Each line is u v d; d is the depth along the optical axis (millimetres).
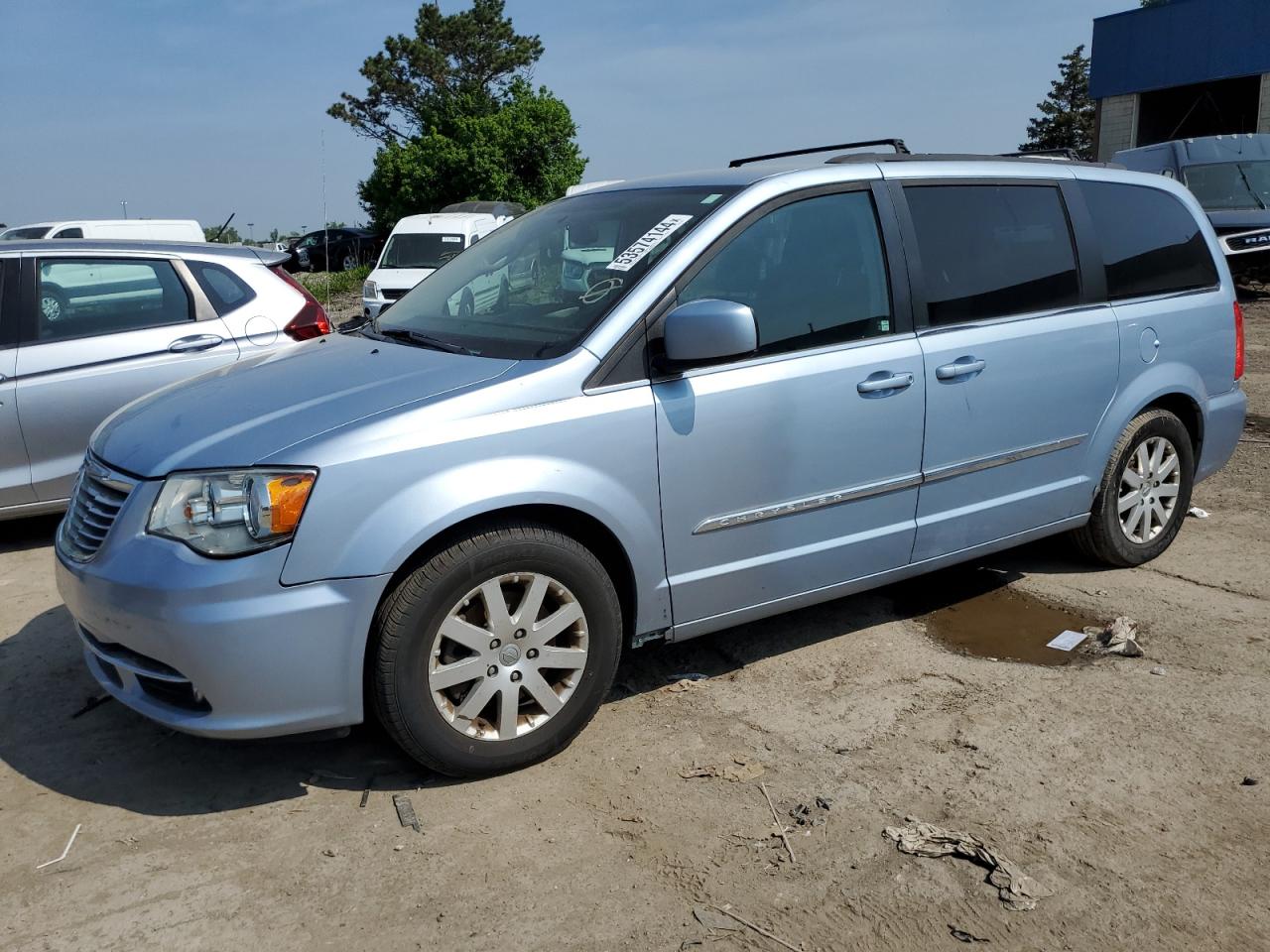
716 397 3455
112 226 16438
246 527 2891
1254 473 6645
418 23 52750
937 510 4098
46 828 3041
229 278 6164
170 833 3010
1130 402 4680
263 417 3135
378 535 2938
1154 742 3422
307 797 3180
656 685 3893
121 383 5695
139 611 2924
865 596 4746
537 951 2510
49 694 3879
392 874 2805
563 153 41875
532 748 3270
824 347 3713
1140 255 4793
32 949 2539
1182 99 29375
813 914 2625
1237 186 15500
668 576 3479
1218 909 2625
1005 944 2518
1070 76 70500
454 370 3285
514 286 3828
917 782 3207
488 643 3145
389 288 16219
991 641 4254
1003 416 4207
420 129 50938
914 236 3992
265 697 2926
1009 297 4242
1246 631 4277
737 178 3816
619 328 3340
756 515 3604
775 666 4031
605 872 2799
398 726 3057
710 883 2750
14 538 5930
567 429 3191
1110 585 4805
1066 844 2893
